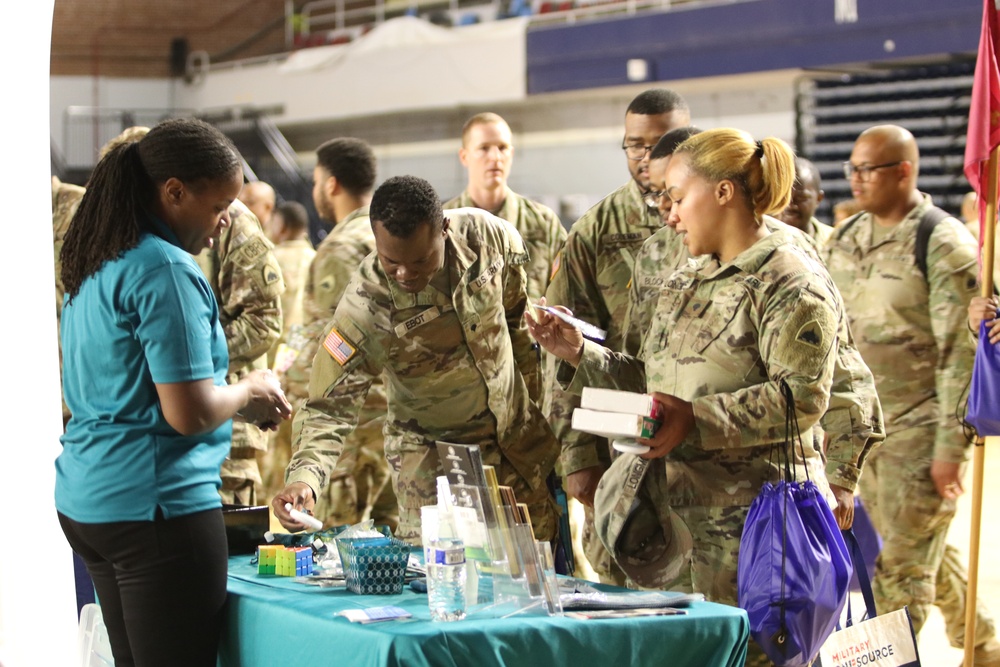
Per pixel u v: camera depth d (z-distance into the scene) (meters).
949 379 4.76
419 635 2.45
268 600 2.86
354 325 3.44
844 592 3.02
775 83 17.25
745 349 3.15
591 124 19.41
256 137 21.28
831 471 3.71
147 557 2.77
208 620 2.86
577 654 2.61
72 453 2.87
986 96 4.39
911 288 4.91
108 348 2.78
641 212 4.19
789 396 3.01
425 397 3.58
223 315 4.59
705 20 16.89
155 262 2.76
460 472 2.84
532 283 5.39
